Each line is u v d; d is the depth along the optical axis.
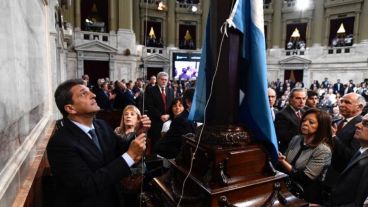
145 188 2.10
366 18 14.34
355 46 14.73
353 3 14.66
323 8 15.77
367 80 12.41
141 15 15.61
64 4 6.09
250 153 1.31
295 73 16.83
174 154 2.28
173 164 1.52
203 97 1.52
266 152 1.38
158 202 1.51
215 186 1.22
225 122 1.37
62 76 7.51
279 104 6.39
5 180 1.11
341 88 12.48
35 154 1.86
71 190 1.26
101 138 1.45
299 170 1.94
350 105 2.41
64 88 1.36
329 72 15.59
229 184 1.23
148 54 15.45
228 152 1.25
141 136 1.37
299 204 1.32
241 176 1.29
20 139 1.48
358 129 1.64
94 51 12.77
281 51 17.19
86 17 13.05
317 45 16.03
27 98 1.73
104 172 1.24
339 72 15.21
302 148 2.07
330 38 15.87
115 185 1.49
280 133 2.87
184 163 1.48
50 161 1.26
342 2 14.97
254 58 1.36
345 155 1.94
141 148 1.34
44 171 1.96
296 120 2.87
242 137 1.35
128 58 13.65
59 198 1.32
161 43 16.38
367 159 1.53
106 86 7.18
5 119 1.17
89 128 1.41
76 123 1.37
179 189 1.39
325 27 15.91
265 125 1.37
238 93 1.42
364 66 14.28
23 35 1.65
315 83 13.89
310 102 3.54
